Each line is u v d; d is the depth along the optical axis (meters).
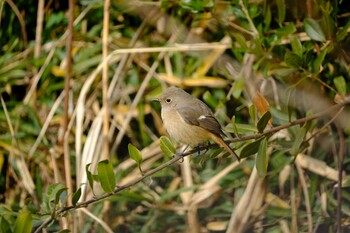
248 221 11.20
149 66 12.34
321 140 11.28
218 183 11.68
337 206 10.55
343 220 11.02
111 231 10.94
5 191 12.23
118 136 11.82
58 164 12.11
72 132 12.31
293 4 10.62
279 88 10.99
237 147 8.91
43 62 12.45
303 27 10.43
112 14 12.45
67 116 11.69
